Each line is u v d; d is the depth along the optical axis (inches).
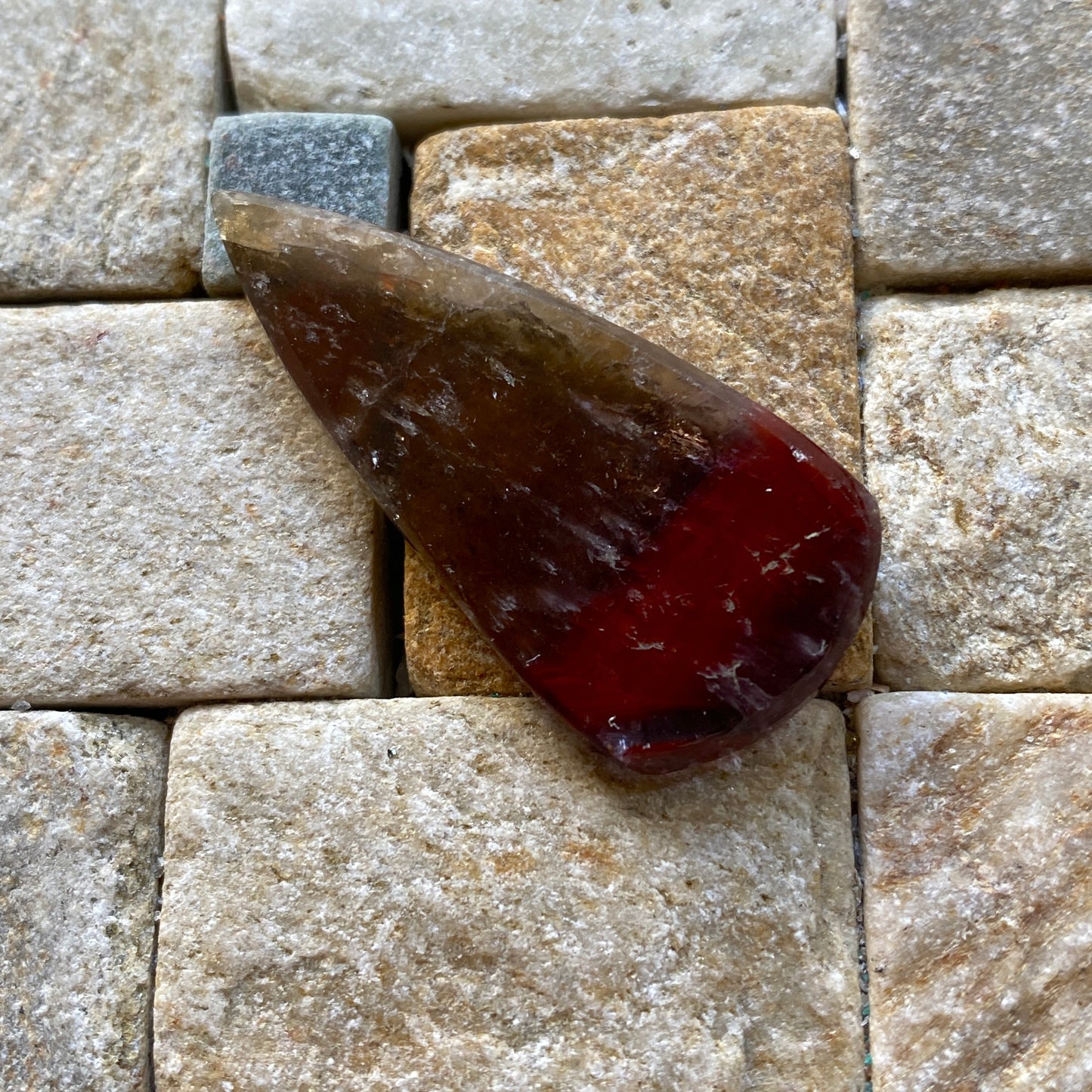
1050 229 3.3
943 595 3.3
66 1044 3.2
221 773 3.3
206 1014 3.2
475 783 3.2
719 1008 3.1
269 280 3.1
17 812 3.3
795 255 3.3
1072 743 3.2
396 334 3.0
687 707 3.0
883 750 3.2
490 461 3.0
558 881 3.2
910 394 3.3
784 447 2.9
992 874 3.2
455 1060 3.1
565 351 3.0
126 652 3.3
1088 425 3.3
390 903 3.2
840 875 3.2
